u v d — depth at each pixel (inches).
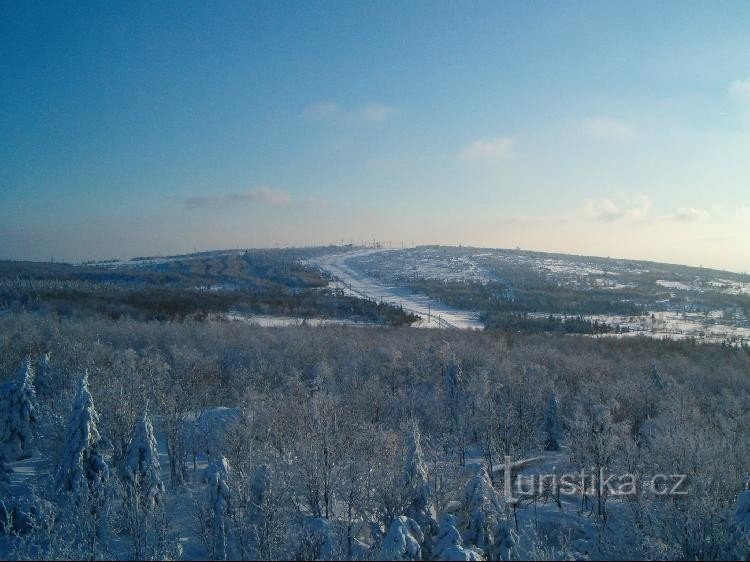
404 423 1808.6
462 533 1151.0
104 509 1152.8
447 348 2760.8
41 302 4200.3
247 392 1909.4
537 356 2977.4
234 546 1119.0
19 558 1045.8
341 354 2898.6
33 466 1684.3
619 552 1208.8
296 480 1360.7
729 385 2476.6
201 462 1866.4
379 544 1129.4
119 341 3056.1
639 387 2188.7
